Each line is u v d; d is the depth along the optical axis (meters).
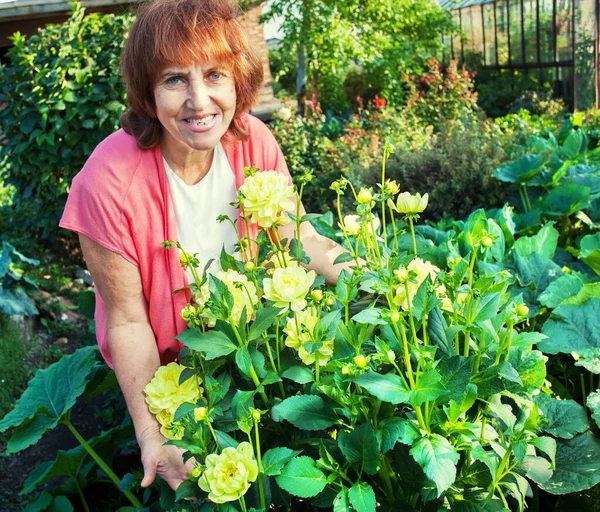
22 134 5.87
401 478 1.52
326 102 10.82
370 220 1.69
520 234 3.36
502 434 1.55
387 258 1.70
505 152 5.25
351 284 1.54
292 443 1.65
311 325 1.54
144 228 1.86
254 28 9.82
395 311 1.39
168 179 1.90
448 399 1.39
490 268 2.38
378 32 9.73
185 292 1.91
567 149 4.17
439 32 10.87
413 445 1.36
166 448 1.79
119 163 1.85
